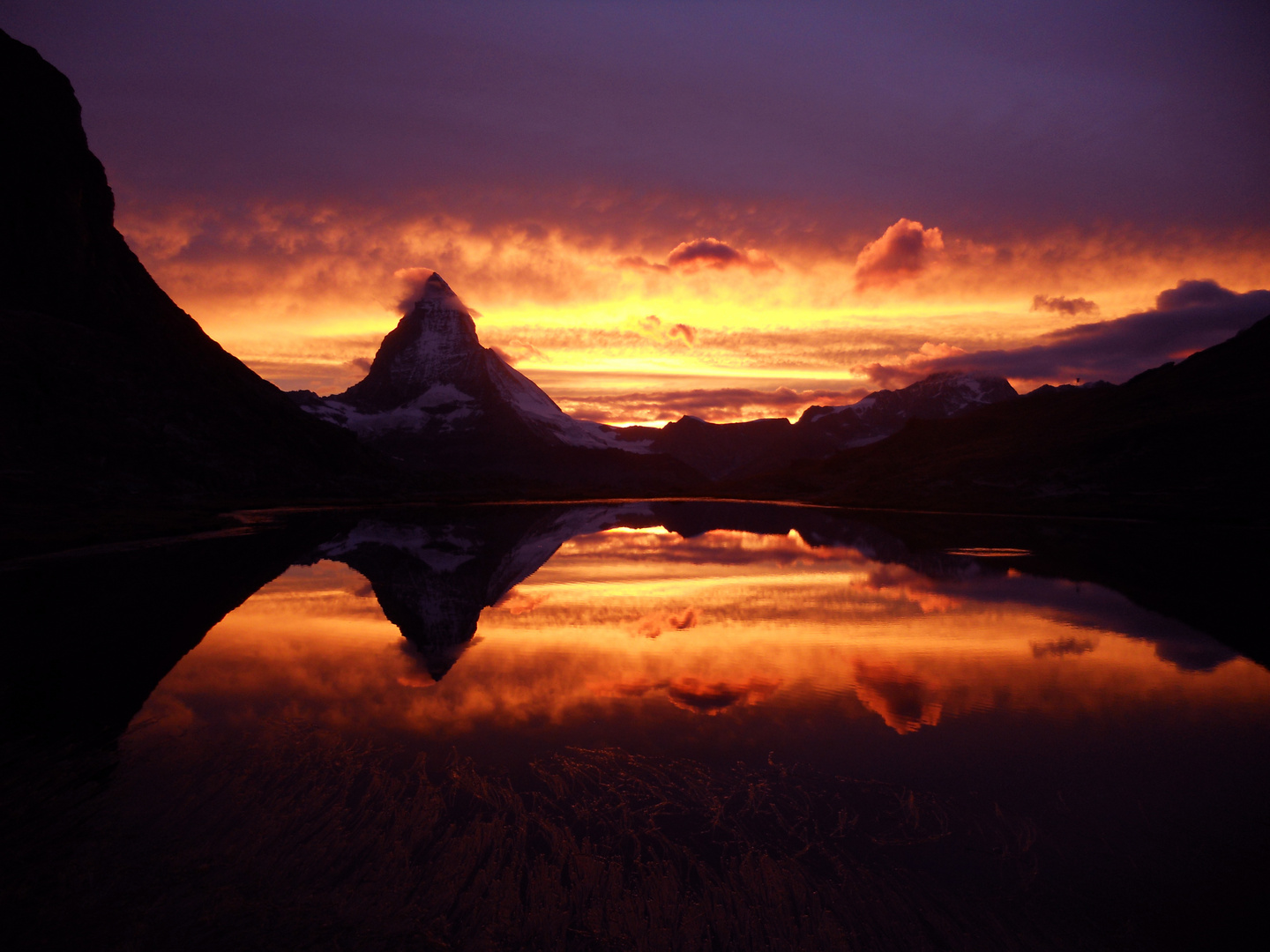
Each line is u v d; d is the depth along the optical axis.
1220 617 22.45
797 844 8.68
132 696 14.27
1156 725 12.91
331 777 10.37
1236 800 9.95
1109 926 7.15
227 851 8.30
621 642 19.17
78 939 6.68
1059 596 26.34
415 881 7.75
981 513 81.62
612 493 147.50
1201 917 7.30
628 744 11.82
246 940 6.70
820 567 35.12
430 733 12.24
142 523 48.84
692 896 7.57
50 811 9.24
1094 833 9.02
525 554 40.78
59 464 63.72
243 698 14.21
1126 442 90.62
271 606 24.09
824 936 6.95
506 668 16.52
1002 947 6.82
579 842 8.63
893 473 138.88
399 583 29.50
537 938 6.85
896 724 12.91
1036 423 135.25
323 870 7.92
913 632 20.36
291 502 81.06
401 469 146.75
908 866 8.22
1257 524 59.88
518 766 10.87
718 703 14.02
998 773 10.82
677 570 33.84
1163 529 58.38
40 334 76.75
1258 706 13.98
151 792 9.80
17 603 24.09
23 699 14.08
